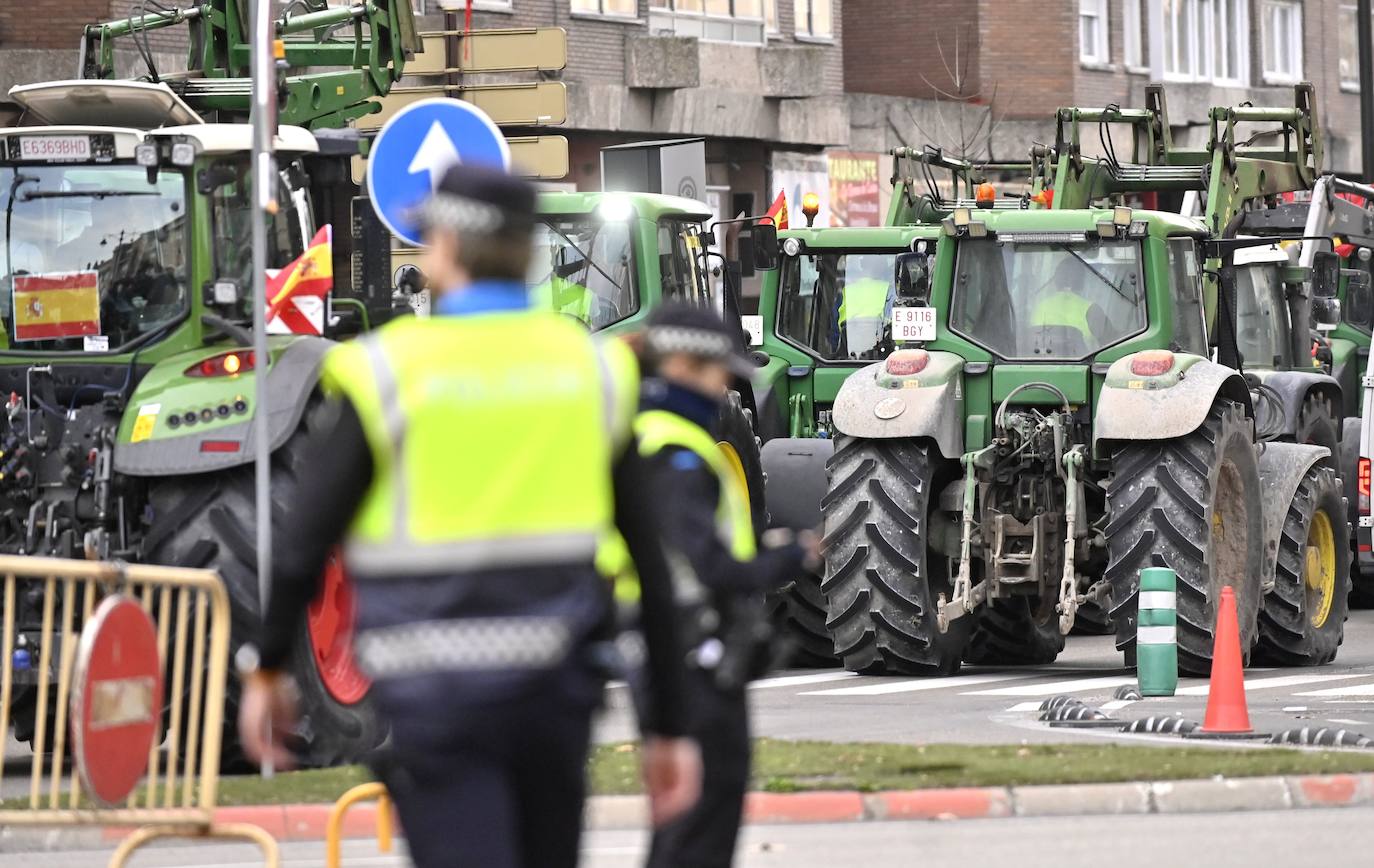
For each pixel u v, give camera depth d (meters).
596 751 36.28
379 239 38.94
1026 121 129.62
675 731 16.47
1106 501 50.56
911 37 135.12
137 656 24.28
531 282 52.34
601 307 52.28
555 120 69.44
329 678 36.16
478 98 69.44
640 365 22.47
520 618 15.55
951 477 52.34
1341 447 69.81
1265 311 69.19
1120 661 56.75
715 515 21.97
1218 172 67.19
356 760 36.31
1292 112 70.81
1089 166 68.06
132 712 24.25
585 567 15.80
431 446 15.55
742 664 22.14
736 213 110.56
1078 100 135.38
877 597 50.75
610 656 16.14
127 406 36.84
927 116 123.19
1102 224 52.62
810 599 54.34
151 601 26.08
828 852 29.28
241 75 49.25
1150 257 52.81
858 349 57.56
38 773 26.00
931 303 53.62
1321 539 55.81
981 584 50.69
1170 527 49.44
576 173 100.31
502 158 38.84
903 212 67.88
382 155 38.66
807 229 58.34
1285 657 54.28
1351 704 44.81
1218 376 50.22
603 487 16.05
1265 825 31.36
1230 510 51.31
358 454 15.61
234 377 36.34
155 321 37.66
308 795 32.41
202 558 35.59
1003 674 52.69
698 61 103.56
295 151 39.16
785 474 54.53
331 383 16.05
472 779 15.52
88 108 40.47
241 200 38.44
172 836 25.42
